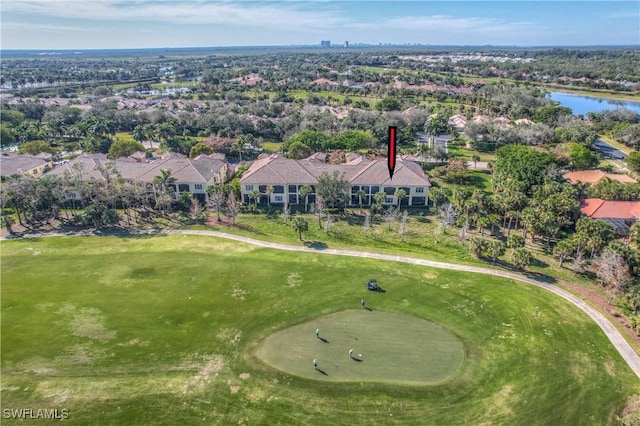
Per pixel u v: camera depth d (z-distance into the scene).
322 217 87.06
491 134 143.25
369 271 64.25
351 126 153.88
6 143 142.25
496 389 41.66
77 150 140.00
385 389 41.53
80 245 72.38
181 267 65.00
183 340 48.56
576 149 116.50
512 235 71.50
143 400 40.16
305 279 61.78
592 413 38.91
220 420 38.16
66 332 49.47
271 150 139.12
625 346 47.78
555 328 50.81
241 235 77.50
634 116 163.00
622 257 58.94
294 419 38.38
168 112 177.75
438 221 85.81
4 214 81.88
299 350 46.91
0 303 54.75
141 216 86.25
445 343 48.28
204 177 95.69
